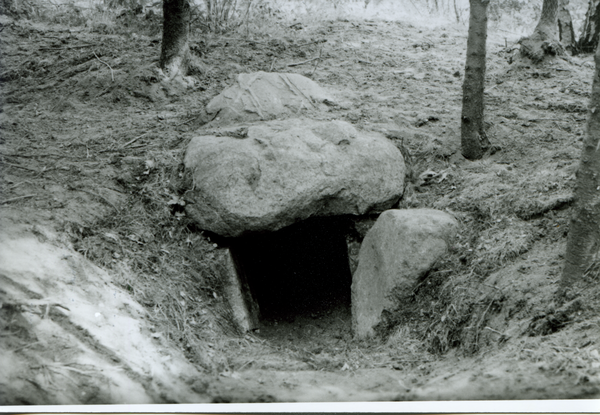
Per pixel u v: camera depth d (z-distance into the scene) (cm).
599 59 434
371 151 629
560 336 430
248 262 661
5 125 704
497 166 650
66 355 426
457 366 459
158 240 584
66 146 664
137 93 789
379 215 632
